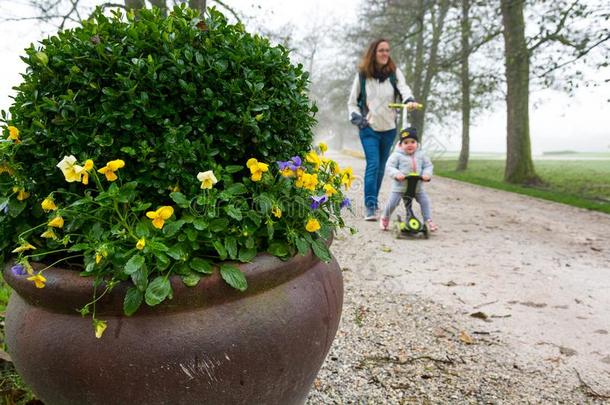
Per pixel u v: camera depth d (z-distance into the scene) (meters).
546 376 1.88
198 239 1.11
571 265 3.43
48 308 1.06
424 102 15.38
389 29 15.78
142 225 1.07
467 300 2.71
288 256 1.20
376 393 1.77
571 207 6.25
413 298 2.75
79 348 1.00
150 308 1.01
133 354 0.98
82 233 1.13
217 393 1.05
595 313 2.52
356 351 2.09
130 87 1.15
